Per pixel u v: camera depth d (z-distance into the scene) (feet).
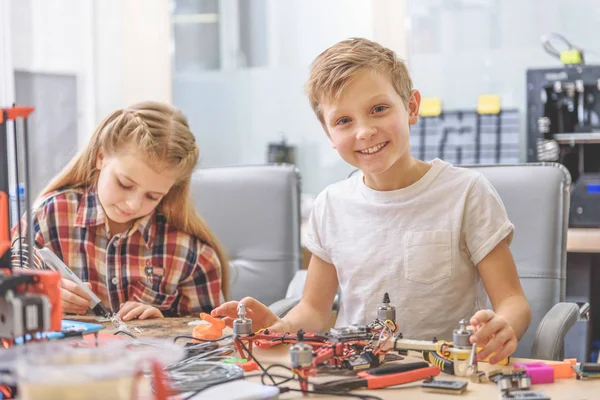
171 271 5.18
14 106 3.01
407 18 9.93
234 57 10.91
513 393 2.72
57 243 5.13
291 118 10.68
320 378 2.94
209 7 10.88
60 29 9.11
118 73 9.80
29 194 3.07
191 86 11.05
